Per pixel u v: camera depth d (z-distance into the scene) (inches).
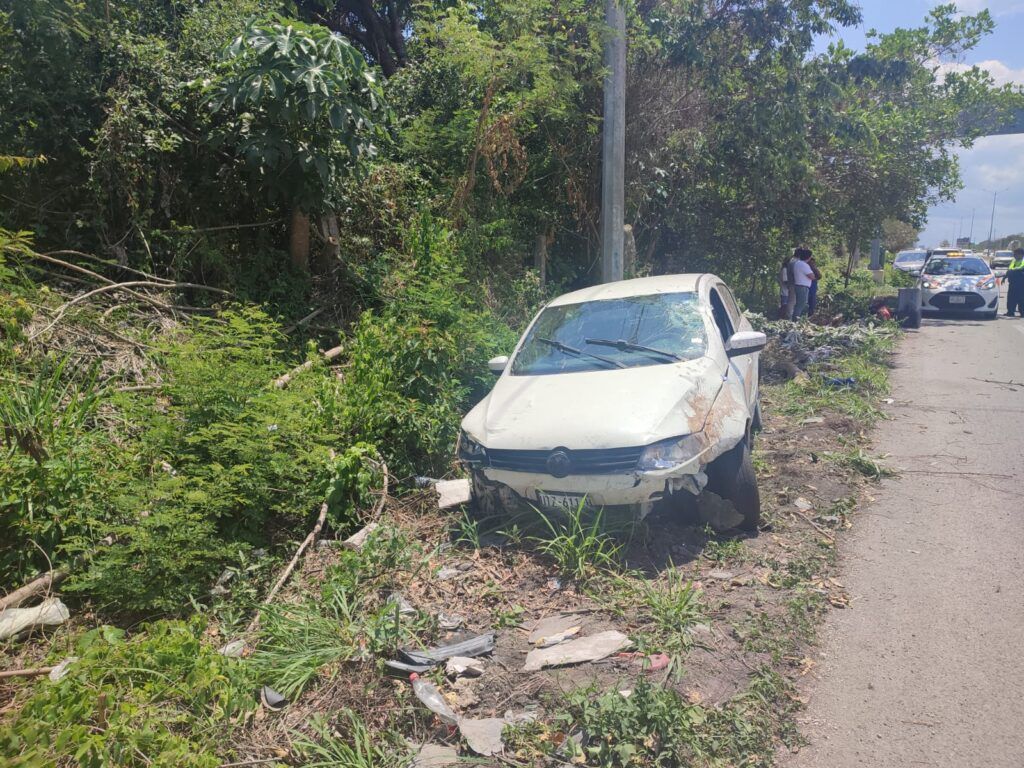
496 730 123.5
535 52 389.7
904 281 1114.1
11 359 213.3
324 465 207.9
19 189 299.4
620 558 183.6
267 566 181.8
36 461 174.4
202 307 310.8
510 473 188.9
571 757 115.3
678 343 217.5
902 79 634.8
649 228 578.6
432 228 346.9
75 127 305.6
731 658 141.8
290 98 298.4
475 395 294.7
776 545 191.9
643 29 469.7
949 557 182.4
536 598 170.2
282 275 342.6
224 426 189.9
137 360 252.2
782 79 531.2
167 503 171.8
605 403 190.7
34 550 173.8
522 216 460.4
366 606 164.9
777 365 402.0
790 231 655.8
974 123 708.7
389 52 647.1
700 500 204.4
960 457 257.3
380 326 277.4
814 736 122.8
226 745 122.0
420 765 117.0
